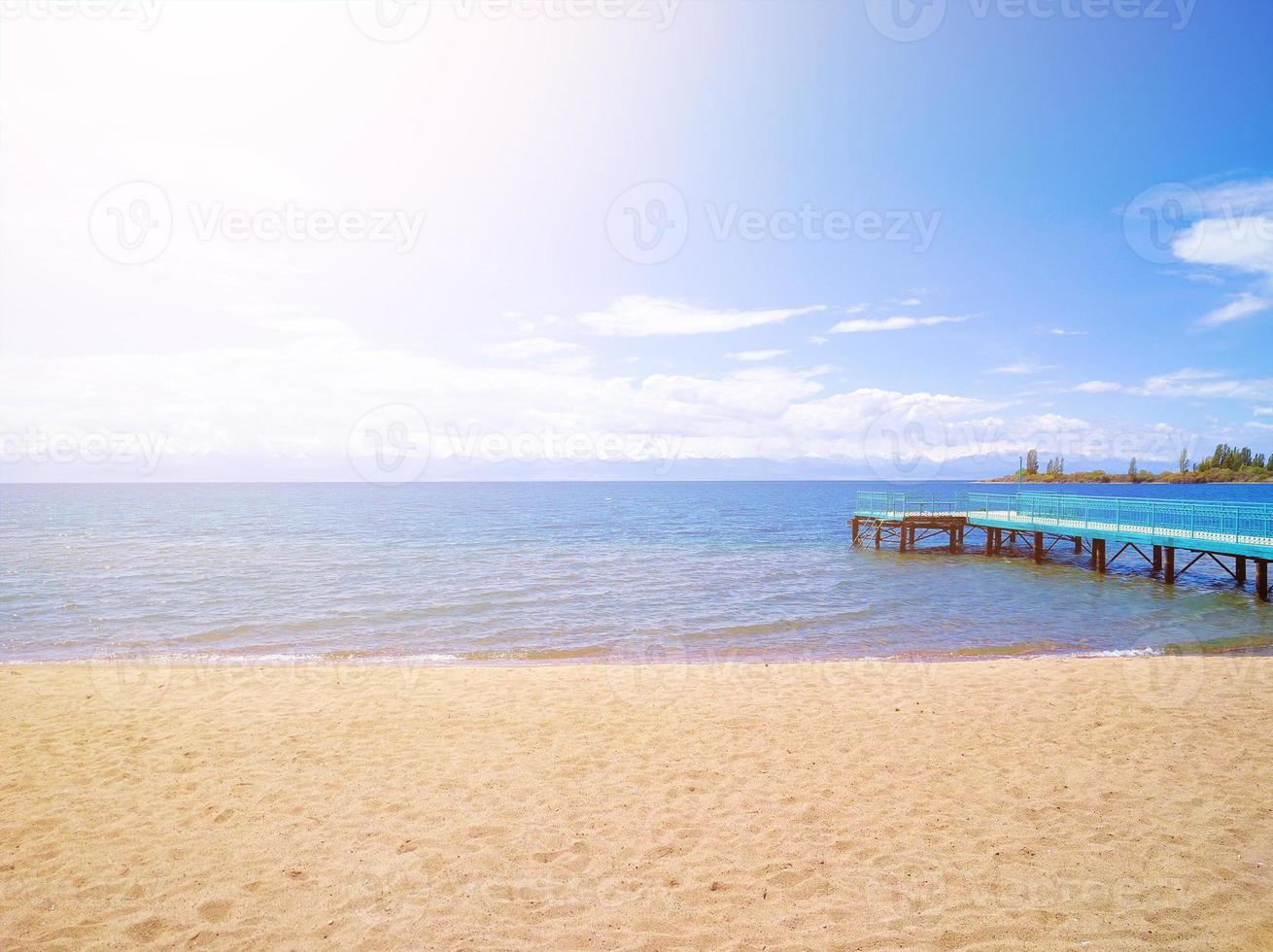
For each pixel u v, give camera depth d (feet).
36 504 241.55
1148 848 16.40
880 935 13.30
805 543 110.42
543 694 30.63
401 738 24.77
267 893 14.89
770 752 23.16
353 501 265.75
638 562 85.40
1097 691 30.09
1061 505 92.17
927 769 21.44
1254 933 13.15
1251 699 28.58
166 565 81.61
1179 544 65.62
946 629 48.55
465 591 64.39
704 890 14.96
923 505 105.29
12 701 29.78
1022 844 16.70
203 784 20.79
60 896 14.83
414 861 16.21
